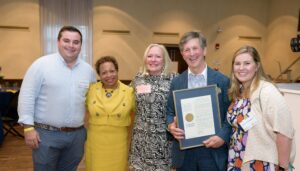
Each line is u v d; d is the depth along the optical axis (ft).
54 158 7.04
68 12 24.11
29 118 6.59
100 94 7.27
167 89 6.73
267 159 4.88
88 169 7.59
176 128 5.74
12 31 23.21
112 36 25.32
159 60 6.81
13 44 23.31
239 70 5.17
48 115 6.74
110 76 7.13
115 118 7.18
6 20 22.98
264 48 28.25
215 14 26.99
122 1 25.21
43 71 6.63
